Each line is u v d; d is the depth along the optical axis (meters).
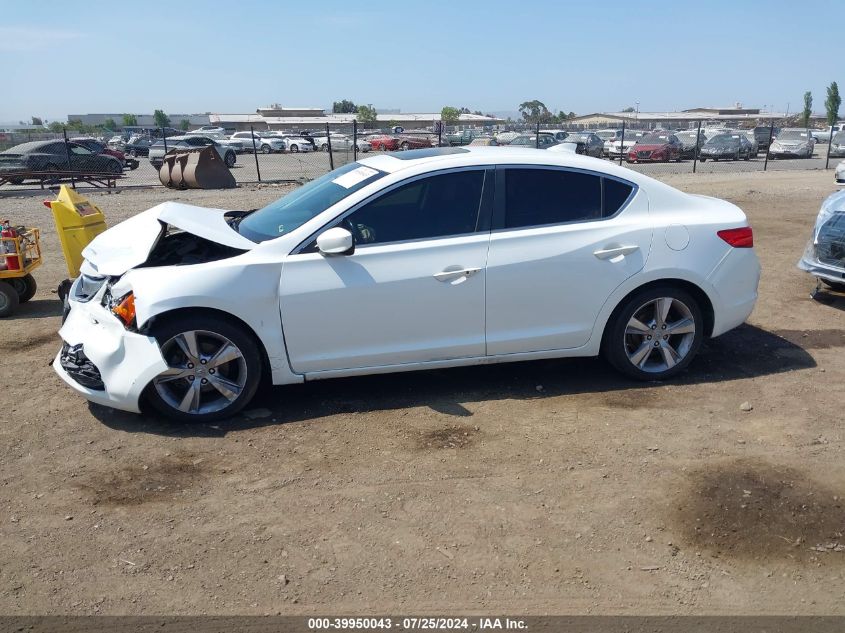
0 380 5.06
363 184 4.55
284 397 4.75
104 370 4.17
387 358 4.47
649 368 4.95
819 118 97.94
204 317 4.19
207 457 3.96
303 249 4.30
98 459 3.94
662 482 3.68
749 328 6.22
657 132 39.75
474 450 4.02
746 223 4.96
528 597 2.87
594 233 4.62
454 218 4.49
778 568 3.04
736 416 4.44
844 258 6.56
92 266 4.54
